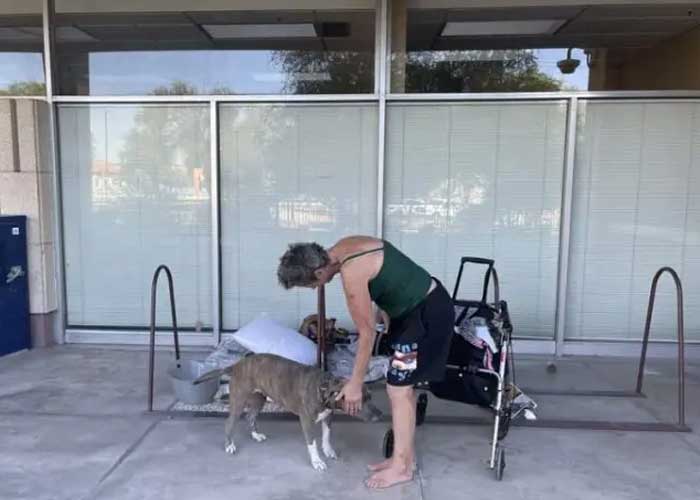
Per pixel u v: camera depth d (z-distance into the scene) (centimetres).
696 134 459
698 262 472
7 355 465
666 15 469
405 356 259
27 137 466
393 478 270
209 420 342
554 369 443
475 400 295
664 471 287
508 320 296
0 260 452
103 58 484
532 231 475
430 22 466
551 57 471
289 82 476
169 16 477
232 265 495
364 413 269
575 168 467
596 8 459
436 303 259
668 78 479
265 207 487
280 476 279
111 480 275
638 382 395
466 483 274
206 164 486
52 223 491
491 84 471
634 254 475
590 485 273
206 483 273
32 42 482
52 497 260
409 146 473
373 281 252
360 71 467
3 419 342
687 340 478
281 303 497
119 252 500
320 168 480
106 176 492
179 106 481
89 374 423
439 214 478
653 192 467
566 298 480
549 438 323
